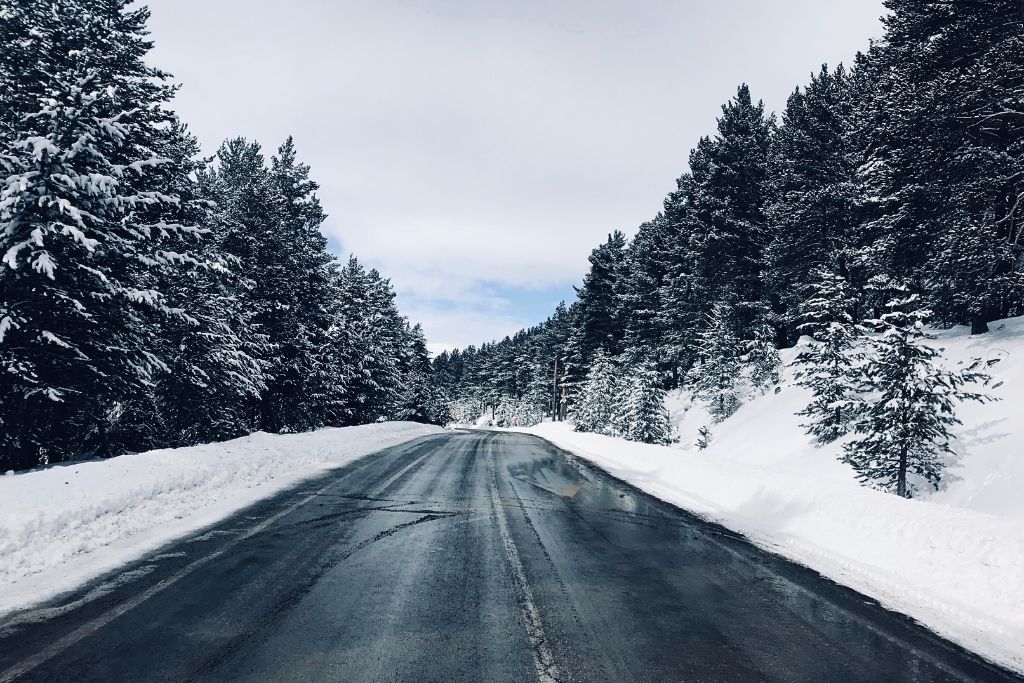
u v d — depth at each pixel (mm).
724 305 34906
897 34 20766
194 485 9500
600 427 41875
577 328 60219
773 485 9867
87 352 14477
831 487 8758
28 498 6797
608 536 7676
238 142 36812
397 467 14148
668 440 29812
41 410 14555
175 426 21547
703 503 10805
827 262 28719
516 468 15297
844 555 7059
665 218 49531
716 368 31891
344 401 36531
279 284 27672
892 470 12086
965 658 4246
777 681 3701
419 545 6656
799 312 31234
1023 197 17594
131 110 15195
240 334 24438
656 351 45188
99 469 8812
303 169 33344
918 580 5953
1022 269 18047
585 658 3863
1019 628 4746
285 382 28359
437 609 4641
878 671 3951
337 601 4727
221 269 18656
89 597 4637
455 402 141500
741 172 36844
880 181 22281
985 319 19938
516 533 7527
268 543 6496
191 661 3568
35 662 3498
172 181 18641
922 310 11953
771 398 26062
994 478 11312
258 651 3740
